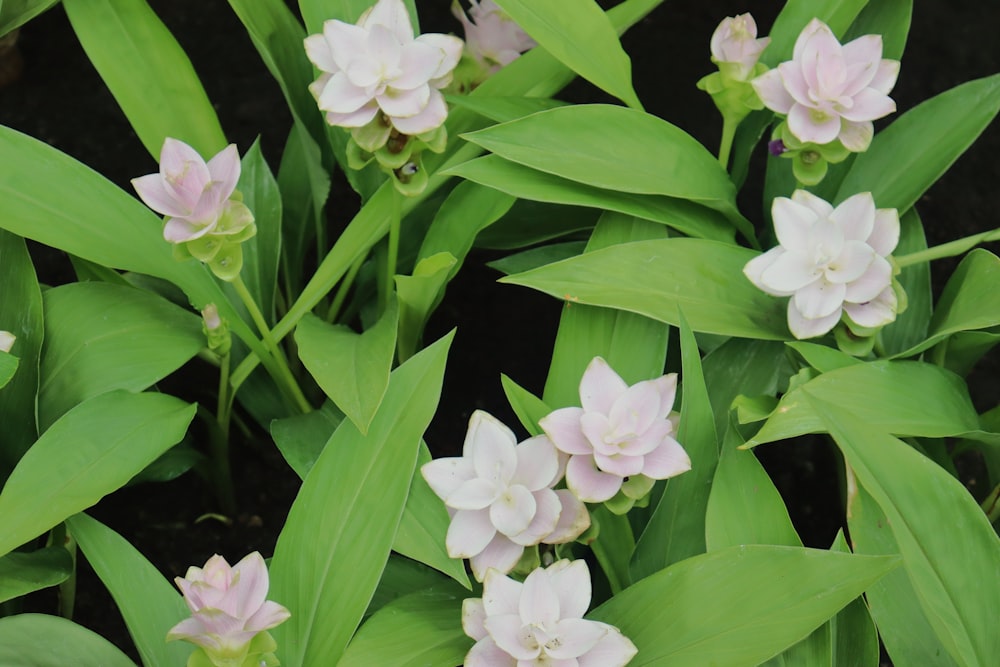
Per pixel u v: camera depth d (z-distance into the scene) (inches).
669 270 68.3
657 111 83.2
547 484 63.4
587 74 69.9
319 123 74.3
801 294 66.2
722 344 69.4
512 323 78.3
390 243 70.3
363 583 64.2
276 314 76.1
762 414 66.1
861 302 66.3
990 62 84.5
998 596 62.8
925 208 81.0
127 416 66.9
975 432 66.5
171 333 68.9
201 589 60.9
